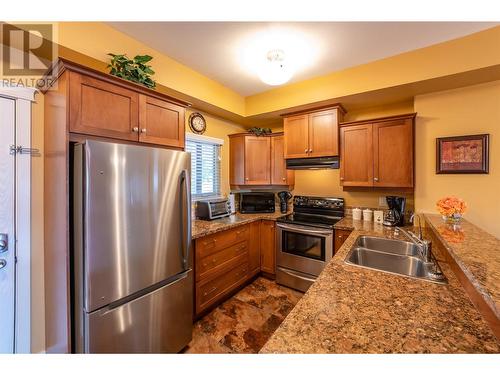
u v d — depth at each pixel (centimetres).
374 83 223
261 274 317
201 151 307
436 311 87
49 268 154
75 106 132
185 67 231
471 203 213
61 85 134
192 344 186
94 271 126
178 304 173
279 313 229
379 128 249
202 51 205
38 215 161
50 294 153
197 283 213
